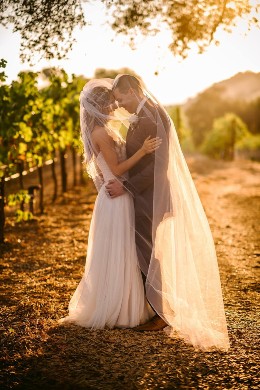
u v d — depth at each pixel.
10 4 4.70
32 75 9.02
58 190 15.23
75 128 12.39
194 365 3.59
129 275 4.21
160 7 4.73
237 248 7.79
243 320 4.48
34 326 4.23
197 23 4.80
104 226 4.24
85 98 4.31
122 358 3.69
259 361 3.64
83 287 4.36
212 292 4.13
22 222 9.52
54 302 4.92
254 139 63.12
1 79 7.17
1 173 7.49
